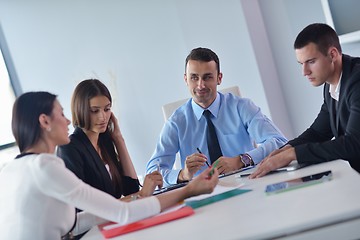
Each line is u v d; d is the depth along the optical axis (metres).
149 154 4.88
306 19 3.77
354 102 2.01
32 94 1.77
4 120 4.94
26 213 1.67
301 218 1.27
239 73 4.29
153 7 4.68
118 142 2.72
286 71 4.10
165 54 4.72
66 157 2.38
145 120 4.84
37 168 1.63
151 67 4.77
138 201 1.69
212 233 1.33
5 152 4.93
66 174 1.64
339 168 1.76
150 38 4.73
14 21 4.92
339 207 1.28
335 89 2.20
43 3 4.87
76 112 2.51
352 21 3.25
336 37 2.14
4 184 1.72
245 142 2.84
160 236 1.43
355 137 1.92
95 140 2.58
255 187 1.79
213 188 1.77
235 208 1.55
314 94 3.93
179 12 4.46
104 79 4.86
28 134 1.74
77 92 2.51
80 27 4.85
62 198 1.62
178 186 2.24
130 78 4.82
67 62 4.90
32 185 1.66
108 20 4.80
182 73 4.70
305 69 2.17
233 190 1.81
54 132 1.77
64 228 1.76
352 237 1.22
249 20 4.15
